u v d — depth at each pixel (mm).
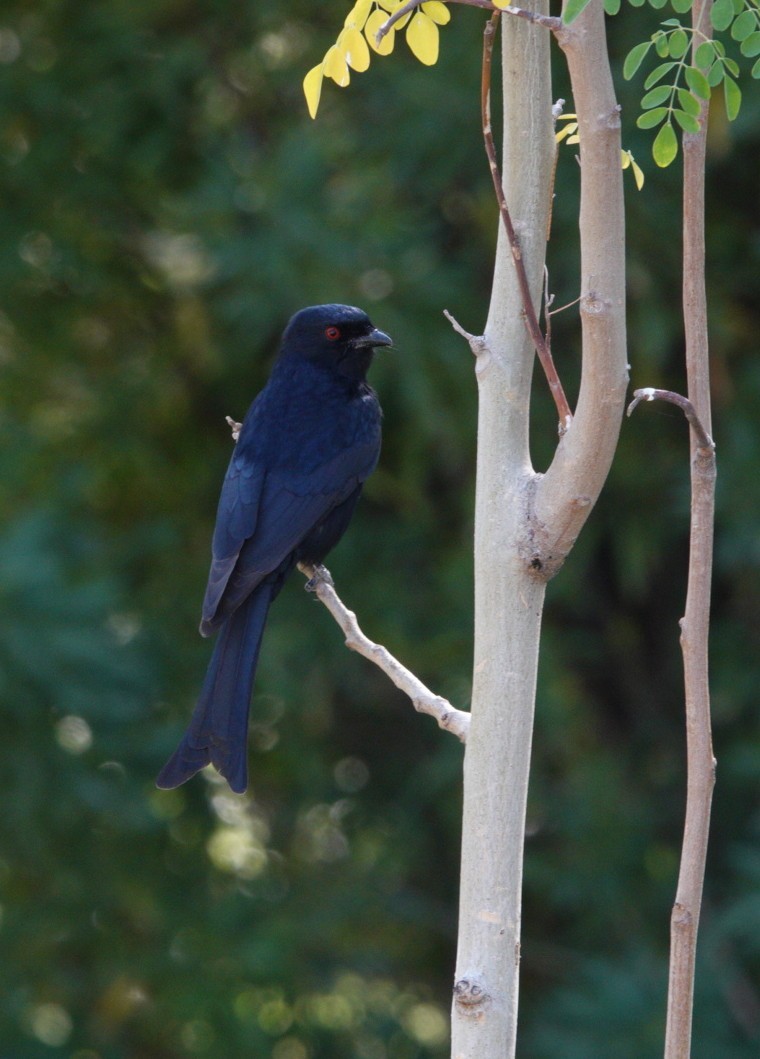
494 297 4637
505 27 4605
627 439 12414
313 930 13508
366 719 14477
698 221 4352
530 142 4590
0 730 11820
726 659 12875
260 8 12719
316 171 11977
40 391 14250
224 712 6797
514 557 4457
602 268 4125
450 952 14367
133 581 13906
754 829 12523
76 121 13344
